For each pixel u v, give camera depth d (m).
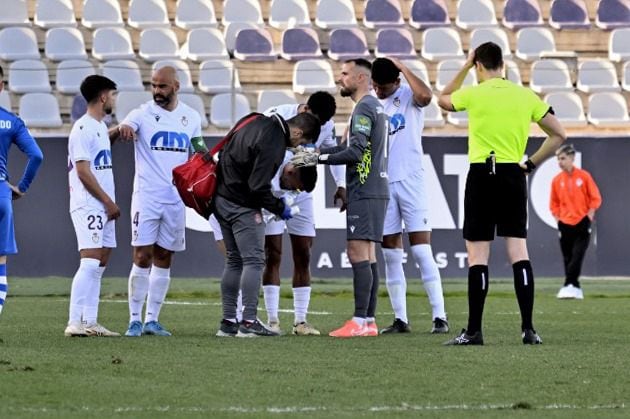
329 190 57.28
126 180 56.31
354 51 74.44
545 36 76.75
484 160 29.42
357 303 33.19
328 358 26.55
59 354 26.89
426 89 35.47
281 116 31.25
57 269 56.56
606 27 78.19
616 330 35.78
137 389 21.80
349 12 77.31
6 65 70.50
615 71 74.50
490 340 31.67
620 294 54.06
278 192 34.56
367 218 32.59
